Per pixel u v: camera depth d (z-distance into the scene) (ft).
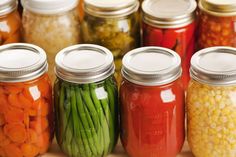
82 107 2.32
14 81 2.29
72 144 2.39
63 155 2.49
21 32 2.70
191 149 2.43
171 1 2.69
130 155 2.43
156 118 2.31
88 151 2.39
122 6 2.57
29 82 2.31
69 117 2.35
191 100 2.34
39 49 2.43
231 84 2.27
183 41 2.60
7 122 2.35
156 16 2.56
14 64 2.33
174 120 2.34
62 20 2.61
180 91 2.34
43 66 2.35
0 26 2.61
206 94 2.29
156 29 2.59
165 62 2.32
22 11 2.84
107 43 2.61
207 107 2.29
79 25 2.68
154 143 2.35
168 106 2.29
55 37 2.62
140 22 2.76
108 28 2.59
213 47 2.41
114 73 2.53
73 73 2.28
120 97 2.37
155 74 2.25
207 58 2.35
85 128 2.35
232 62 2.33
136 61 2.34
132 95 2.30
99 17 2.58
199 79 2.29
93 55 2.39
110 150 2.44
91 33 2.62
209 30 2.61
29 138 2.38
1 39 2.63
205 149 2.36
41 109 2.36
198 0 2.79
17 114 2.33
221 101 2.28
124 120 2.37
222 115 2.28
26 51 2.43
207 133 2.33
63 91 2.34
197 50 2.71
